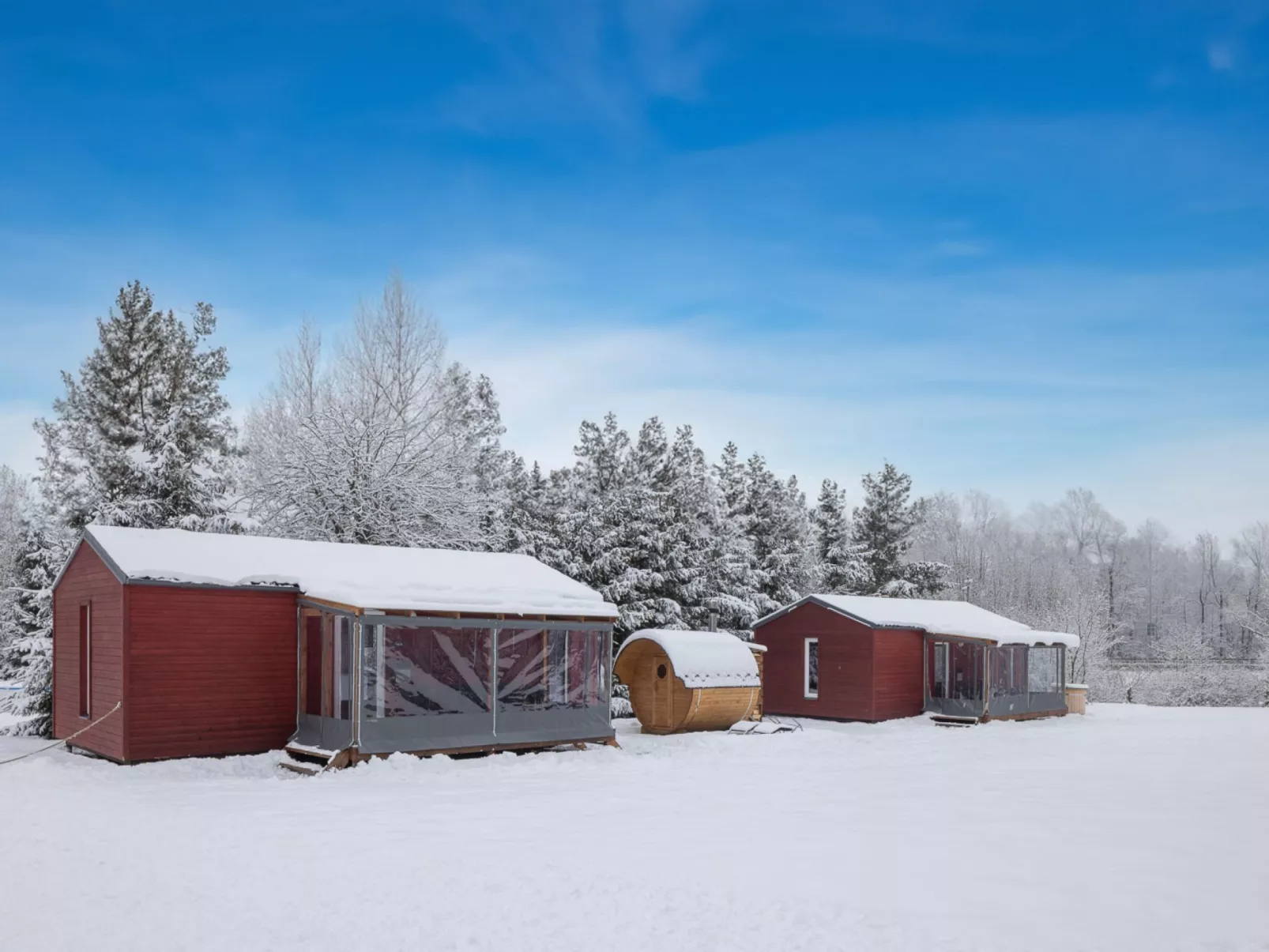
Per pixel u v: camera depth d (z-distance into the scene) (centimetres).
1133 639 7775
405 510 3338
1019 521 11262
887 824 1206
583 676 2145
